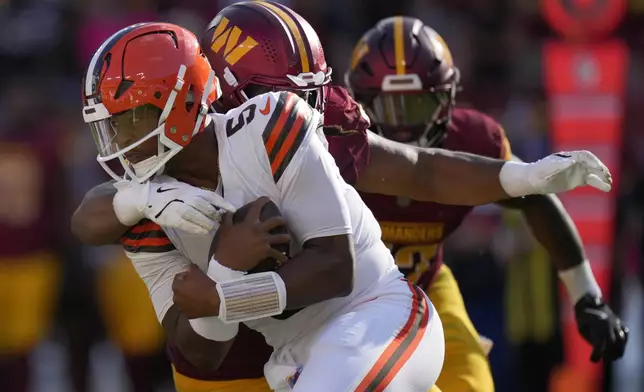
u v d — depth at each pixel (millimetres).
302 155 10695
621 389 25703
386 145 12766
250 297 10445
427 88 14578
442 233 15211
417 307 11367
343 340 10797
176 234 11125
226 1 28391
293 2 28703
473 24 28703
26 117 24047
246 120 10820
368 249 11336
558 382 21266
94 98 10703
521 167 12289
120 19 26875
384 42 14766
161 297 11297
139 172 10875
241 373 12305
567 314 21172
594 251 19922
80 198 23859
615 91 19719
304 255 10609
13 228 23234
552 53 19844
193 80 10750
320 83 12133
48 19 26531
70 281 23625
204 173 11000
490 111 26922
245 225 10500
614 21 19875
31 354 23984
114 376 26281
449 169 12750
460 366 14227
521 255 22516
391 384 10766
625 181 24734
